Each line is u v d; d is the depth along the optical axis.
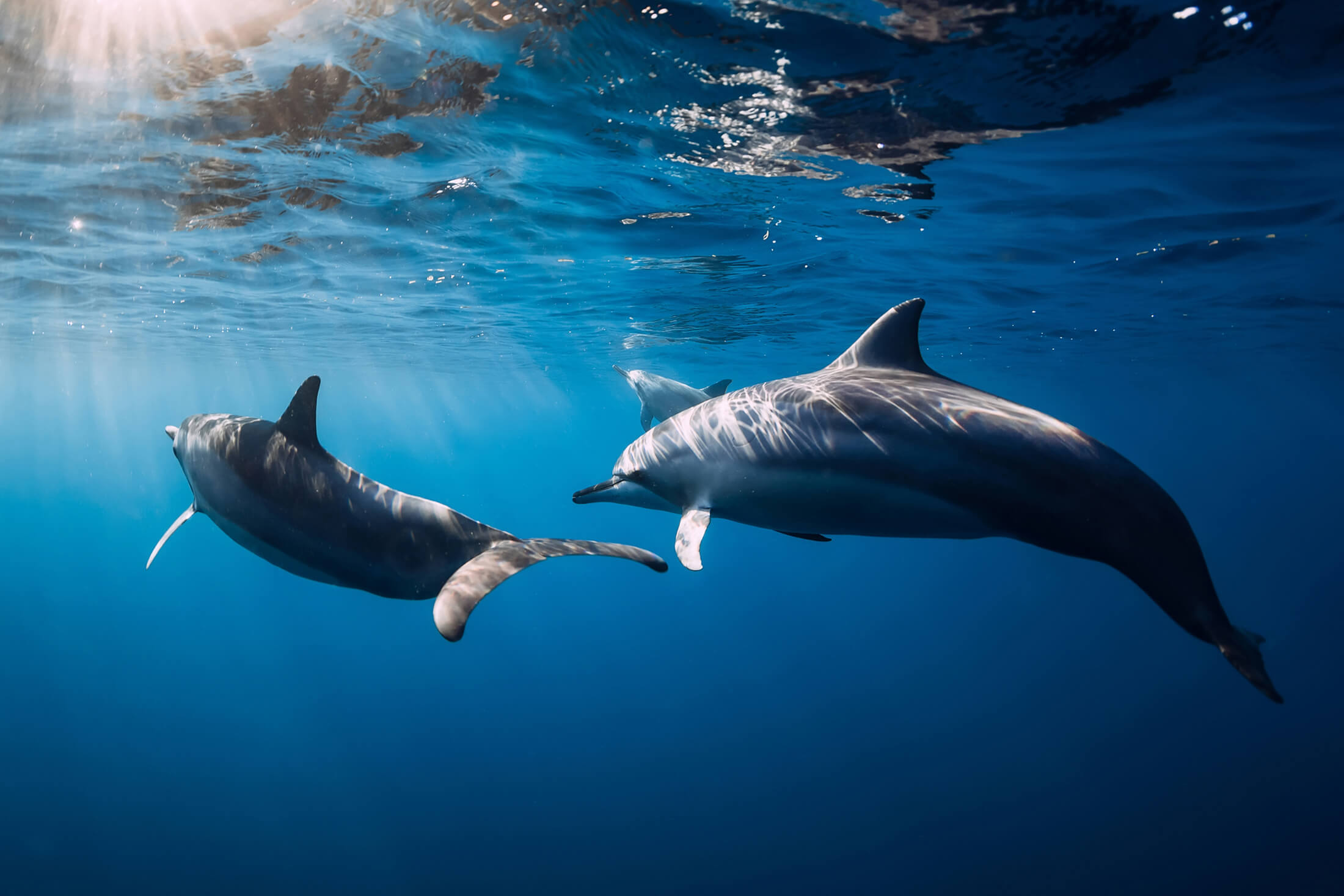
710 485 3.46
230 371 32.66
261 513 3.06
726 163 7.35
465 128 6.71
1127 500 2.12
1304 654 28.50
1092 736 22.23
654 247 10.69
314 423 2.98
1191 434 74.19
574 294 14.20
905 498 2.66
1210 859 15.72
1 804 17.89
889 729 23.86
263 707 25.38
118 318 18.52
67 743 21.42
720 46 5.03
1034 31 4.63
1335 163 7.04
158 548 3.35
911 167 7.23
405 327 19.08
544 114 6.36
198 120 6.62
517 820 18.70
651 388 9.55
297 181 8.38
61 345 24.34
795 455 3.02
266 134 6.93
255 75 5.70
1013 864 16.27
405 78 5.77
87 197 9.03
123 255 11.93
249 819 18.34
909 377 3.13
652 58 5.25
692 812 19.08
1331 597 36.97
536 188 8.45
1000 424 2.50
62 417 62.66
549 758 22.27
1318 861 15.16
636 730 24.39
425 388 38.72
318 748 22.56
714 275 12.31
